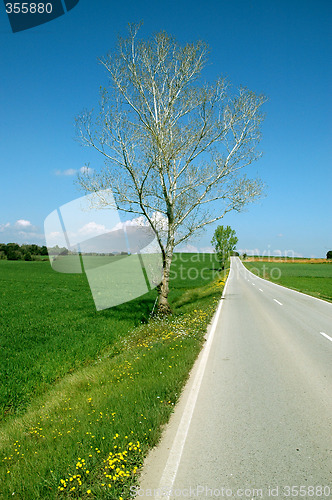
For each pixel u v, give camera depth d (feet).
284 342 32.24
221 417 15.70
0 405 22.93
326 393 18.57
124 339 36.22
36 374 28.04
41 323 48.01
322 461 11.91
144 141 50.14
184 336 33.88
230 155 54.80
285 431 14.20
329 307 60.75
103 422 15.46
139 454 12.40
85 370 27.02
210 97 51.08
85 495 10.46
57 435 15.21
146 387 19.56
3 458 14.11
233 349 29.58
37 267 170.30
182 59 50.21
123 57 49.29
